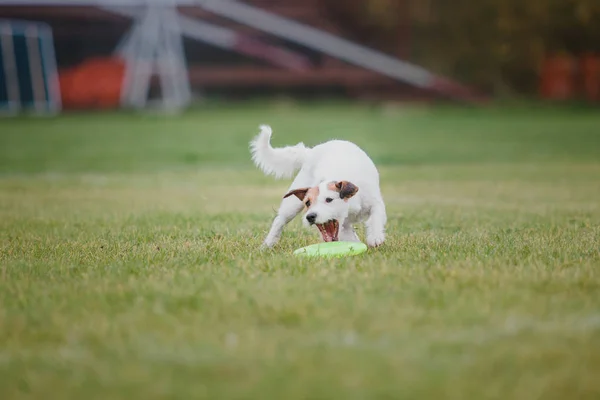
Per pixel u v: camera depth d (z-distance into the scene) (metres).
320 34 55.19
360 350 5.71
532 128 36.09
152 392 5.04
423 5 58.28
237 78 54.53
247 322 6.33
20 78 49.12
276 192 17.45
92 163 24.67
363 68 54.94
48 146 29.72
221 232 11.08
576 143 29.77
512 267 8.09
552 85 56.88
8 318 6.54
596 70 56.06
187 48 58.47
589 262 8.33
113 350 5.78
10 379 5.32
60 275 8.17
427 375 5.24
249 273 7.96
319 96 57.53
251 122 39.59
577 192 16.80
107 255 9.26
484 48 57.75
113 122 40.62
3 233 11.33
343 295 7.03
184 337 6.01
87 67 51.41
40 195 17.03
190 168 23.45
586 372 5.21
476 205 14.48
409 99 55.28
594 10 54.78
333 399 4.91
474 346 5.74
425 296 6.94
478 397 4.88
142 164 24.50
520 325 6.18
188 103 51.56
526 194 16.48
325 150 9.73
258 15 54.84
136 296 7.16
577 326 6.17
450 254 8.90
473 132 34.38
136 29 53.25
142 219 12.73
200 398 4.94
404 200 15.48
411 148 28.33
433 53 59.47
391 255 8.84
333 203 8.79
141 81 51.72
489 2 56.53
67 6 54.06
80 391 5.08
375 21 59.19
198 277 7.81
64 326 6.31
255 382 5.17
